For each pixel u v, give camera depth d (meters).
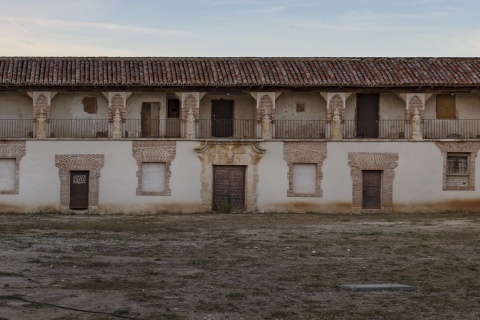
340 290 21.00
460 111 49.22
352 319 17.69
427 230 37.00
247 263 25.72
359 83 47.50
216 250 29.11
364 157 47.75
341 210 47.75
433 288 21.36
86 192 47.25
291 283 22.03
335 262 26.28
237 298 19.72
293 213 47.34
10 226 37.62
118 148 47.16
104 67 48.62
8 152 46.72
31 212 46.69
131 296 19.56
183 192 47.38
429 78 48.06
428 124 48.81
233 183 47.75
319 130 48.97
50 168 46.88
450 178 48.16
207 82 47.12
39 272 23.06
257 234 34.97
